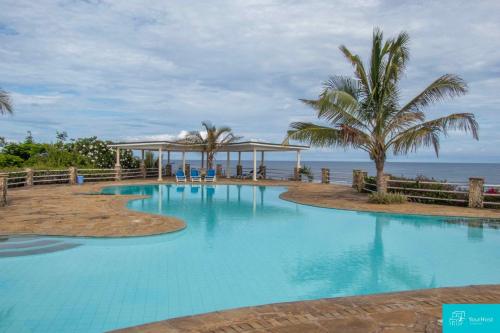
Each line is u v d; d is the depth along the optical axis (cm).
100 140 2997
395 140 1440
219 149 2839
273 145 2688
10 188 1891
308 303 436
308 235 954
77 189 1930
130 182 2417
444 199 1438
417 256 767
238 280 607
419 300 451
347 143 1445
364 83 1464
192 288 565
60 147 2803
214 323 375
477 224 1112
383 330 364
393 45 1381
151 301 511
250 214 1278
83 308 482
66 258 708
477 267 694
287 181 2773
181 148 2861
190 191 2055
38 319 448
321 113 1448
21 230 880
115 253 751
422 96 1376
